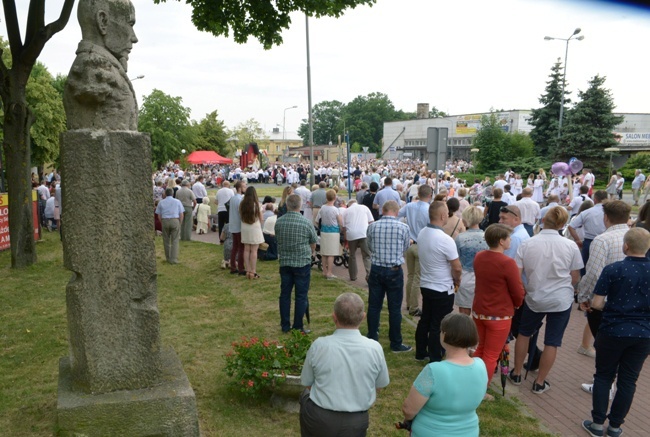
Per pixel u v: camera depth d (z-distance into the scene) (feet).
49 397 17.01
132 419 12.57
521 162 144.05
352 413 10.55
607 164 124.57
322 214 34.83
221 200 49.78
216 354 21.25
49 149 113.29
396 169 150.41
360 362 10.57
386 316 27.07
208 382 18.38
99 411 12.33
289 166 163.02
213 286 33.19
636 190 88.43
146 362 13.12
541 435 15.21
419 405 9.83
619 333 14.47
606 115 123.95
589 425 15.58
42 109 109.50
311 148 70.90
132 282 12.87
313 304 28.68
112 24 12.66
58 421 12.14
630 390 14.79
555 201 38.60
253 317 26.55
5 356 20.97
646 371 20.15
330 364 10.59
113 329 12.77
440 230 19.35
